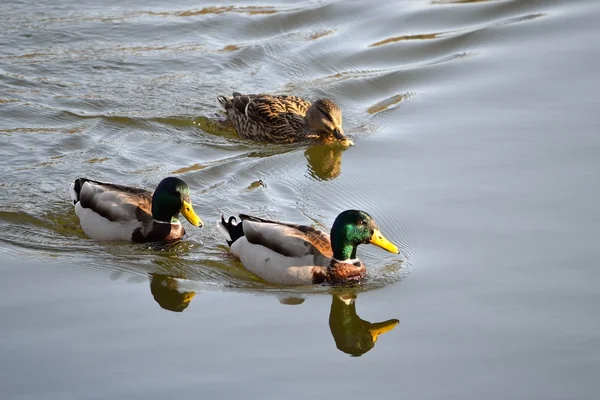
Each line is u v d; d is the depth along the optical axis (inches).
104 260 584.1
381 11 970.7
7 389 455.8
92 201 609.9
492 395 455.5
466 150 717.3
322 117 749.9
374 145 741.9
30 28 905.5
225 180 687.7
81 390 455.8
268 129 769.6
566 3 966.4
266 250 568.7
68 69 840.3
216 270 578.9
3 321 513.0
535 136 730.8
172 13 953.5
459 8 971.9
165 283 561.3
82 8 953.5
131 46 887.7
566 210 622.5
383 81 850.8
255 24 936.9
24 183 668.1
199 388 459.2
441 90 827.4
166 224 601.9
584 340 494.6
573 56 860.6
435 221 618.8
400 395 455.8
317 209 645.3
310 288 558.9
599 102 777.6
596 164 681.6
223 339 503.2
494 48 893.2
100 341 497.0
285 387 462.3
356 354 491.2
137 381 463.2
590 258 568.1
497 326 510.9
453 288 549.3
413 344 499.8
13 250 589.9
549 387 459.5
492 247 585.9
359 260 568.4
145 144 739.4
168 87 824.9
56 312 524.1
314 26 946.1
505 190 652.7
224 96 799.7
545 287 542.9
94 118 768.3
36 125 752.3
